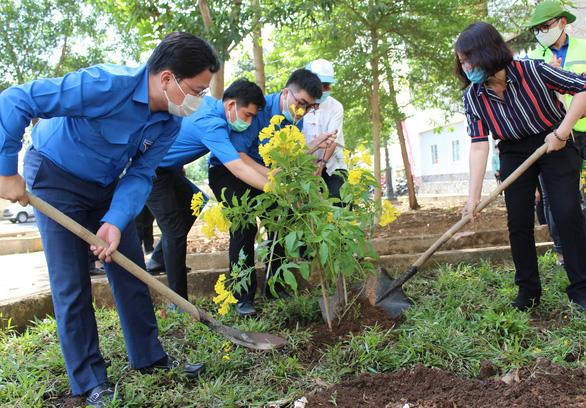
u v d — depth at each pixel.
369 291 3.55
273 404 2.31
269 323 3.32
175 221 3.64
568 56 4.25
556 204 3.18
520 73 3.08
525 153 3.27
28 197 2.22
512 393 2.15
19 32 15.66
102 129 2.34
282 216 3.11
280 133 2.85
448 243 5.04
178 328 3.43
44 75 16.53
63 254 2.40
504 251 4.65
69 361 2.40
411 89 10.42
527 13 8.55
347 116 11.05
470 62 3.01
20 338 3.18
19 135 2.14
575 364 2.44
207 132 3.47
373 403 2.24
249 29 5.68
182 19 5.54
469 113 3.36
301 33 8.84
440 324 2.90
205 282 4.20
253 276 3.70
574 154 3.20
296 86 3.54
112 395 2.39
